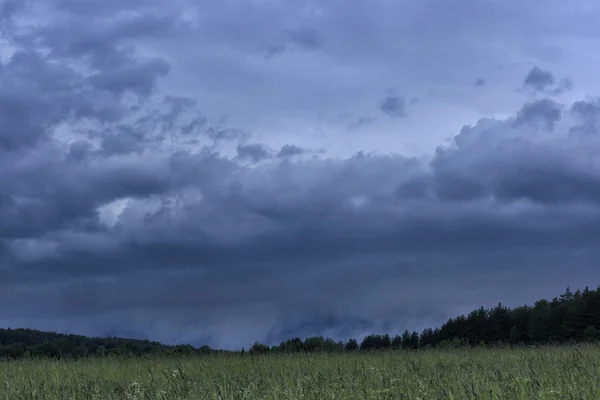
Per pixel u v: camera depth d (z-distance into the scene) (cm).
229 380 1145
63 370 1609
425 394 873
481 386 894
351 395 921
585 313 4700
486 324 5406
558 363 1241
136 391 1055
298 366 1541
